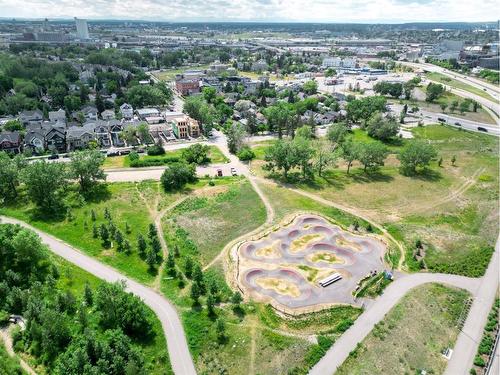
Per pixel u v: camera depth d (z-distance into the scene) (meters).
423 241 116.88
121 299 80.44
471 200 143.75
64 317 78.19
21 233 96.38
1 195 135.38
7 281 91.06
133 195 140.88
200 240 115.31
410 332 83.12
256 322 84.50
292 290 94.31
